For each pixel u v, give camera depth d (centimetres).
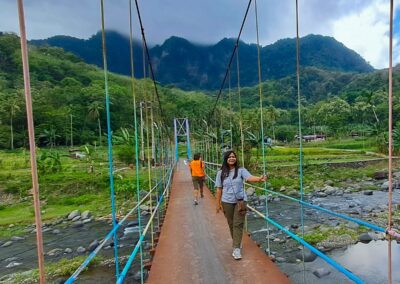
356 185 2173
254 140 2456
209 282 372
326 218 1279
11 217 1844
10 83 7281
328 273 727
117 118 6462
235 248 441
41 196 2345
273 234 1058
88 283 768
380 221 1151
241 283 364
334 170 2809
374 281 692
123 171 2902
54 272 845
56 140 5541
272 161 3164
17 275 877
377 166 2956
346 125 6156
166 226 676
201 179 970
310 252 849
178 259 459
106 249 1045
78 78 8712
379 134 3997
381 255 831
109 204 1948
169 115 6825
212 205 902
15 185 2506
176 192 1209
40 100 5950
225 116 2381
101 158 3944
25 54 163
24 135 5159
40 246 163
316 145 5328
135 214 1595
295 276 724
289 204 1623
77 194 2352
